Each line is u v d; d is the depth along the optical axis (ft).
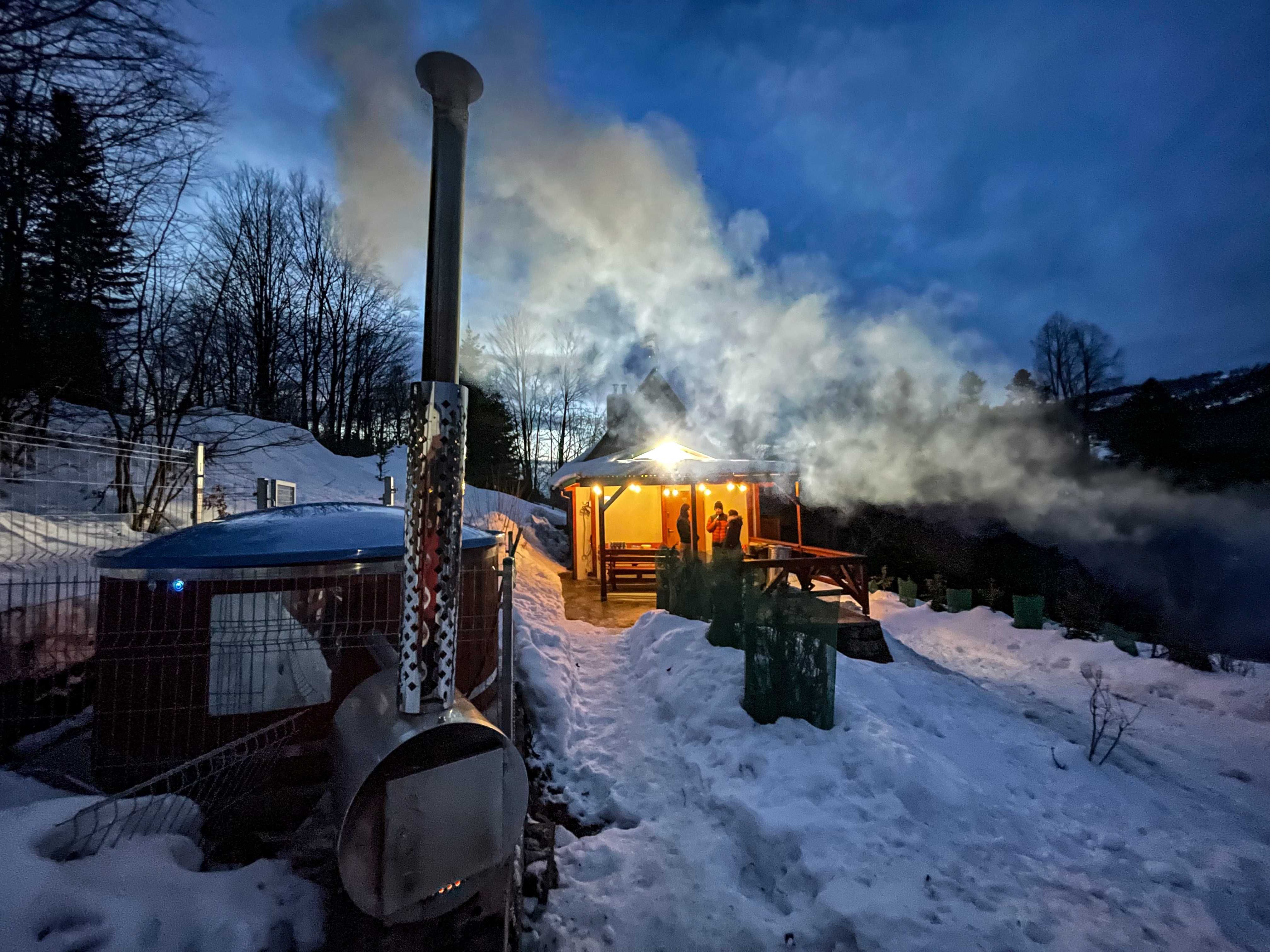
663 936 10.27
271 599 12.41
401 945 8.18
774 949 9.90
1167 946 10.03
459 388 8.05
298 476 50.75
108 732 11.84
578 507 49.37
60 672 13.87
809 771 14.05
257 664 12.19
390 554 13.20
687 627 23.47
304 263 106.63
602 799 14.69
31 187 31.42
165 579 12.03
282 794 11.78
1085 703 31.27
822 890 10.80
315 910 8.49
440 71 7.94
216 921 7.50
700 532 50.55
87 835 7.80
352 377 117.91
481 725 8.04
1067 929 10.25
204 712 11.96
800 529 43.55
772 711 16.57
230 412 55.01
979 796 14.39
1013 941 9.73
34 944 6.40
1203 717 29.50
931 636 49.52
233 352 91.09
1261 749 24.68
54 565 17.10
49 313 32.76
